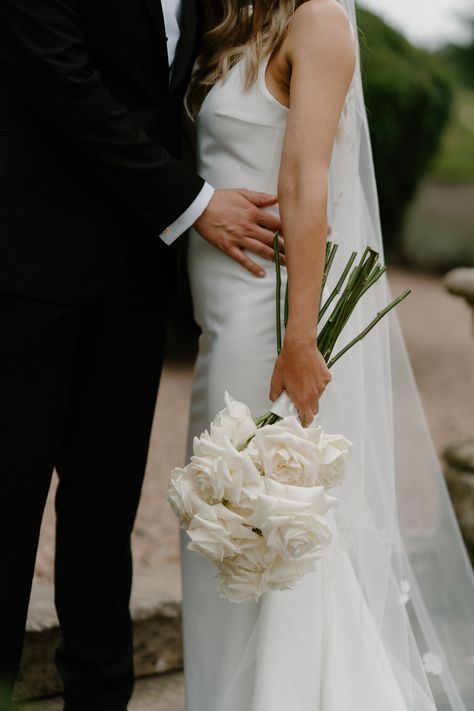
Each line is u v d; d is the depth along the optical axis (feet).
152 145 7.20
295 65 7.09
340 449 6.31
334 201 7.70
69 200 7.35
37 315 7.27
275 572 6.09
